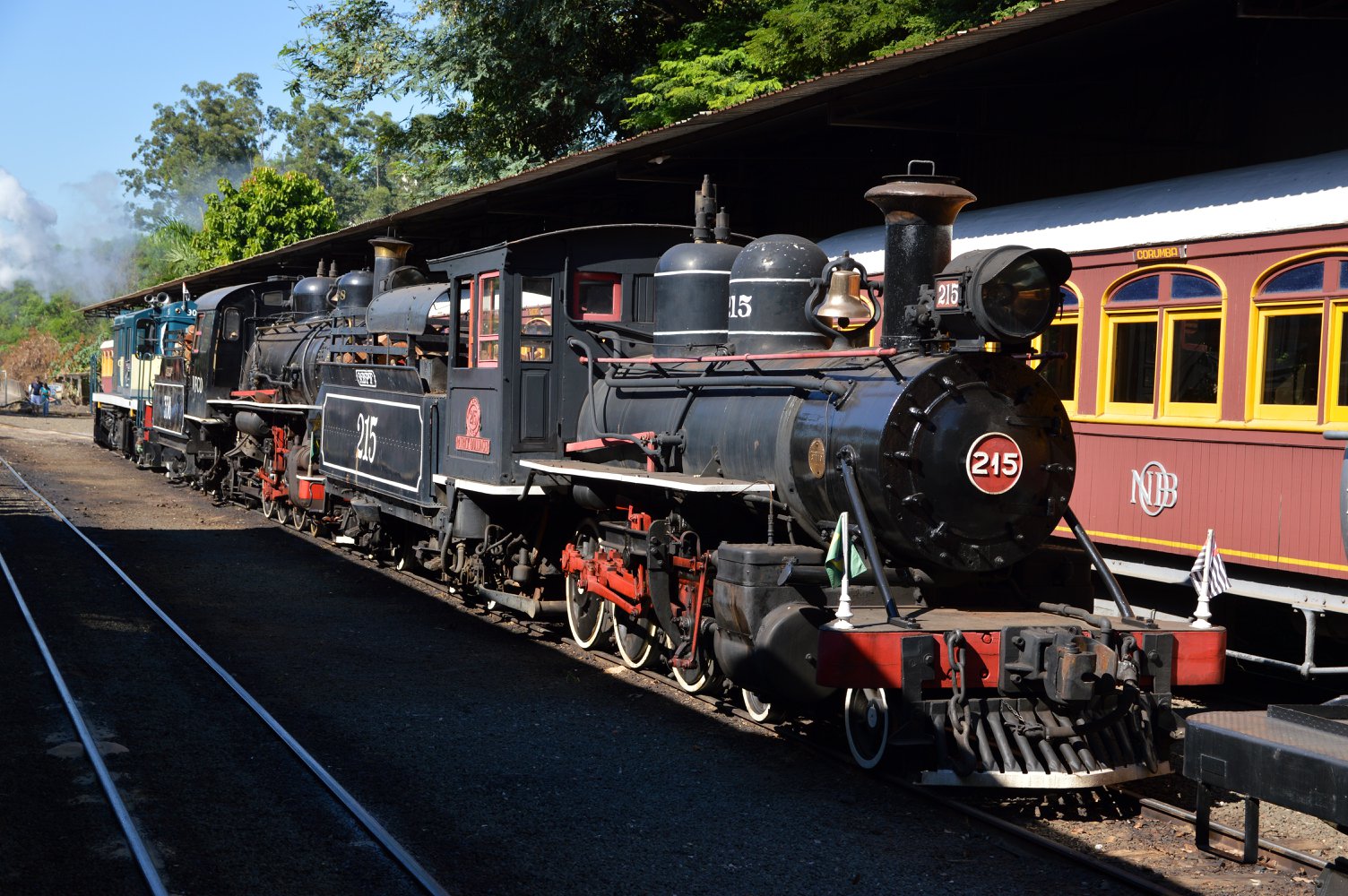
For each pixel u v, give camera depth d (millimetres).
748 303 7801
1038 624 6223
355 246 21875
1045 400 6688
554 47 24094
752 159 14398
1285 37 11086
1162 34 10156
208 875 4996
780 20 17141
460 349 10492
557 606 9727
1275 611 9125
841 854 5379
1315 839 5719
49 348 60344
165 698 7641
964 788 6285
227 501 19156
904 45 15203
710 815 5836
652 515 8422
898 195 6820
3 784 5996
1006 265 6277
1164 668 6129
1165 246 8562
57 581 11734
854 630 5906
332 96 26469
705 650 7848
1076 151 13297
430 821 5699
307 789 6055
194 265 40688
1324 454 7465
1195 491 8367
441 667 8781
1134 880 5031
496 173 27328
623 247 9828
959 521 6434
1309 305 7637
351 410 13266
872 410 6461
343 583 12156
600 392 9344
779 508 7195
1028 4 13859
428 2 25141
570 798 6039
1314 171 7766
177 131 78562
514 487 9375
